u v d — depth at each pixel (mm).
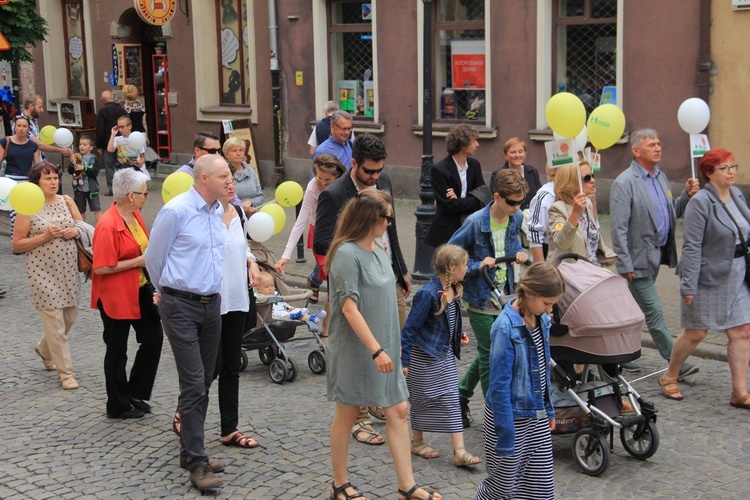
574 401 6168
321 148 9484
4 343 9594
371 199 5387
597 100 15094
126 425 7184
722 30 13406
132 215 7223
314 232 6902
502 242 6660
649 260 7832
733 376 7203
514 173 6570
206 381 6160
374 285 5383
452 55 16609
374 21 17266
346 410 5531
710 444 6500
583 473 6082
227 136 19312
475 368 6805
